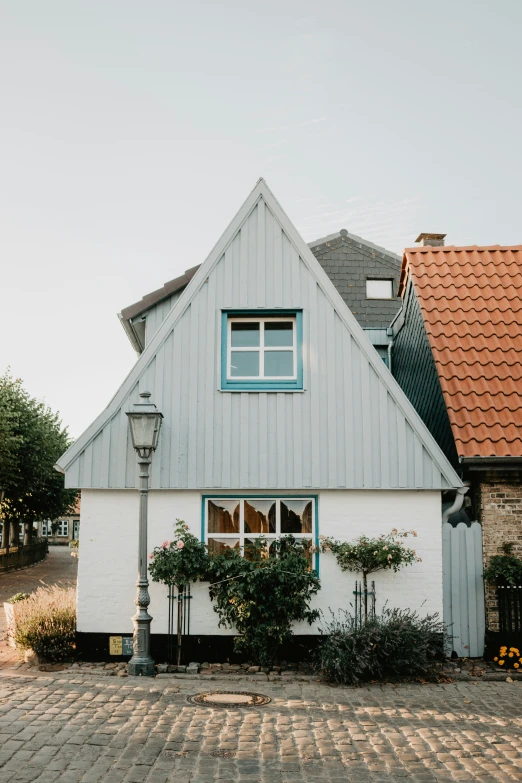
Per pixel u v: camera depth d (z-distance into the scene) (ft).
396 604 36.86
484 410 39.37
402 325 53.88
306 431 37.70
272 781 20.43
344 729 25.41
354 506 37.47
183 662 36.06
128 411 34.99
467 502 39.73
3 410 103.09
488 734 25.00
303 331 38.55
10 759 21.62
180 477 37.32
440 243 62.75
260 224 39.60
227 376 38.50
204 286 39.06
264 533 37.76
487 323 44.06
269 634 34.71
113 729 24.76
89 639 36.58
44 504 136.98
